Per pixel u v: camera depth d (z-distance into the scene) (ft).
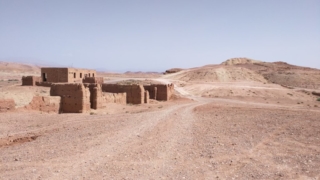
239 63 536.01
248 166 37.76
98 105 101.24
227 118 79.10
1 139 52.47
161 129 62.13
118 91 135.95
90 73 233.35
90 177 33.83
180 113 89.71
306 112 95.45
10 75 408.67
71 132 58.13
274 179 33.17
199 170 36.37
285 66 477.36
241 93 210.18
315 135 56.13
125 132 58.44
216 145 48.29
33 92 151.02
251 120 75.25
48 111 88.74
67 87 93.35
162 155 42.88
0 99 76.59
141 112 93.61
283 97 201.67
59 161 39.88
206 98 183.11
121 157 41.86
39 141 51.16
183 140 52.16
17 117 71.77
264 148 46.68
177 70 462.60
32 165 38.14
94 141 50.98
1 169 36.58
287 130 61.41
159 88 155.02
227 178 33.50
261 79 333.01
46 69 196.34
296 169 36.50
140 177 33.83
